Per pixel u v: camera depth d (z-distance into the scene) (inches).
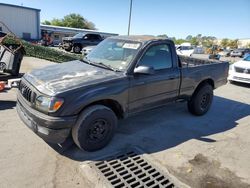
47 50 521.3
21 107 138.3
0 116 178.9
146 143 155.3
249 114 230.2
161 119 199.2
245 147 159.2
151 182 115.9
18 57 245.9
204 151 149.7
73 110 121.3
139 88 151.7
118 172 121.7
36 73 146.7
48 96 118.6
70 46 762.8
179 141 161.2
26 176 113.9
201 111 211.6
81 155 135.1
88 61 166.7
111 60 159.2
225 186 117.5
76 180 113.7
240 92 326.6
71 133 132.5
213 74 213.2
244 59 396.2
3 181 109.1
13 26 1122.7
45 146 141.3
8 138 146.6
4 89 216.1
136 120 192.7
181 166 131.6
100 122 135.5
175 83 177.6
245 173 129.4
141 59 152.9
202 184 117.6
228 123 201.6
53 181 111.9
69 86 124.0
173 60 177.5
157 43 164.2
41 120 119.3
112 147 146.3
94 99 128.3
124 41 167.3
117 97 139.3
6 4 1075.3
